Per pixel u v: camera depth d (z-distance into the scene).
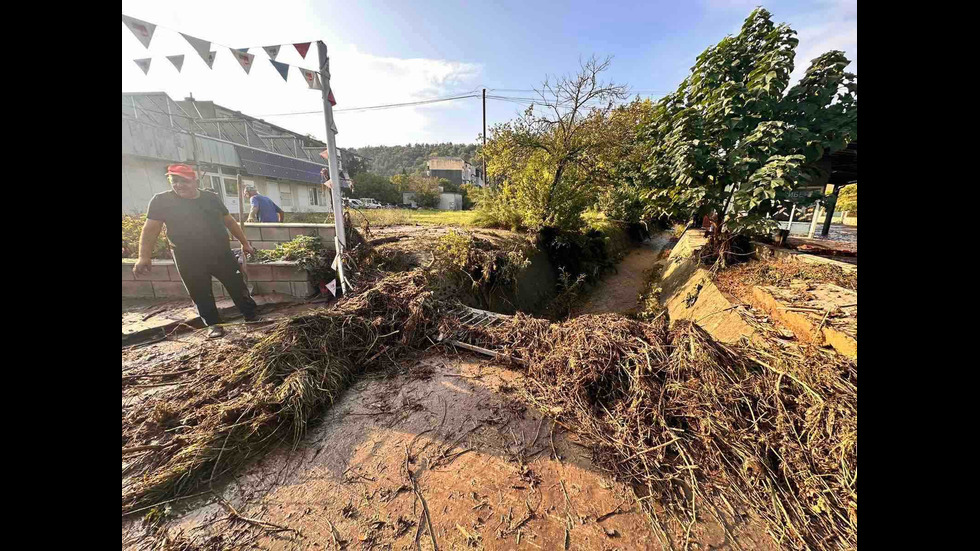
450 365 2.97
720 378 2.23
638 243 13.55
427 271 4.60
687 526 1.57
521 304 6.22
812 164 4.41
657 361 2.46
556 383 2.59
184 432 2.00
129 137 11.95
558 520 1.60
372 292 3.70
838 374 2.04
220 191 16.05
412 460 1.95
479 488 1.77
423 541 1.51
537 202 8.47
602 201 12.66
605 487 1.78
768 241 5.53
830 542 1.47
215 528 1.56
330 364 2.68
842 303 2.95
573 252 8.73
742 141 4.19
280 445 2.05
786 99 4.39
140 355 2.83
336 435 2.14
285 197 20.92
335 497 1.72
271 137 20.16
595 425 2.18
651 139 5.47
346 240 4.88
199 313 3.37
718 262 4.54
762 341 2.63
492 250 6.06
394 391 2.60
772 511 1.62
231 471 1.86
